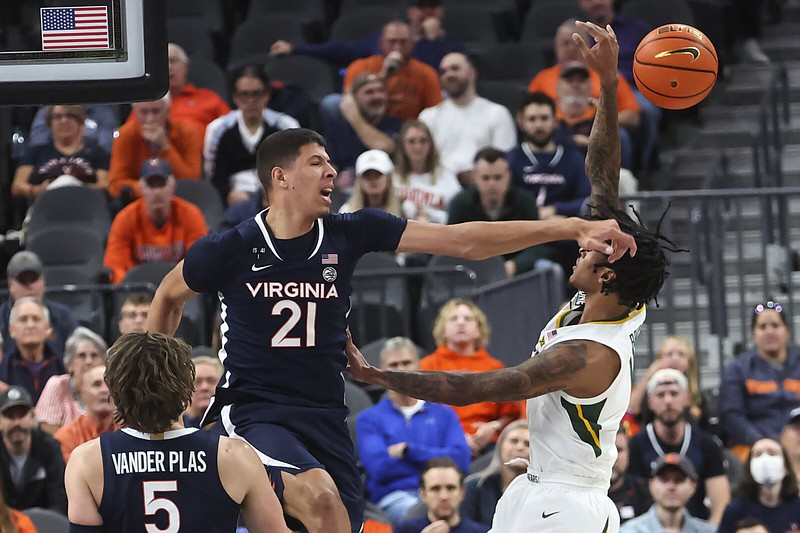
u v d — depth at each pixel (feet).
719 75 95.45
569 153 73.10
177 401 29.89
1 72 28.53
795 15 100.07
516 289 63.77
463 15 94.94
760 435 61.98
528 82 89.76
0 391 53.57
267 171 32.40
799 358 63.77
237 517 30.17
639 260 30.99
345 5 98.22
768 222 72.49
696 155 88.53
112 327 64.49
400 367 55.98
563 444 31.91
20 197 77.87
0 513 50.11
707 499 57.77
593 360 31.04
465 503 52.75
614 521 32.68
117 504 29.63
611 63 33.50
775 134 84.84
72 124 77.61
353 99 77.00
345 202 73.00
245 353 32.60
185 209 70.03
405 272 64.34
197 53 93.04
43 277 63.62
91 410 55.06
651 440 58.29
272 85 79.82
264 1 98.27
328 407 33.09
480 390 30.66
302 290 32.37
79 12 28.55
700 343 72.13
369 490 56.34
